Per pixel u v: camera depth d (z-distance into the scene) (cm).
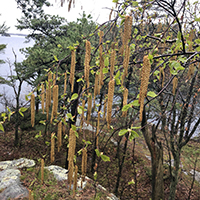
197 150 852
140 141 1220
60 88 795
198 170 919
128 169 989
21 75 1027
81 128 166
